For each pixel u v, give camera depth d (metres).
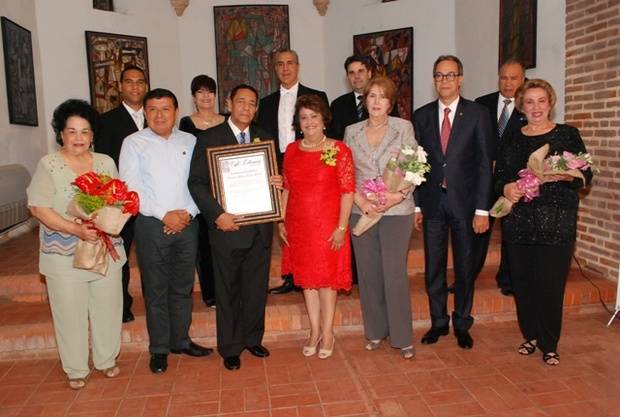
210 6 8.62
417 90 8.00
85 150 3.16
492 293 4.41
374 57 8.29
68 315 3.25
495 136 4.05
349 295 4.51
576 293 4.44
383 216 3.50
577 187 3.28
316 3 8.73
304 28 8.84
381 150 3.45
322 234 3.41
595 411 2.95
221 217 3.28
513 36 6.04
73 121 3.09
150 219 3.36
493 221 4.13
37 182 3.09
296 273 3.51
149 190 3.34
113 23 7.75
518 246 3.51
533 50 5.60
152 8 8.23
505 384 3.27
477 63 7.06
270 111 4.52
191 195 3.36
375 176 3.46
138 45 8.02
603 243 4.75
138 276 4.71
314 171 3.38
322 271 3.44
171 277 3.62
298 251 3.48
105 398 3.25
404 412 2.99
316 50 8.91
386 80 3.41
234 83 8.72
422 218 3.77
